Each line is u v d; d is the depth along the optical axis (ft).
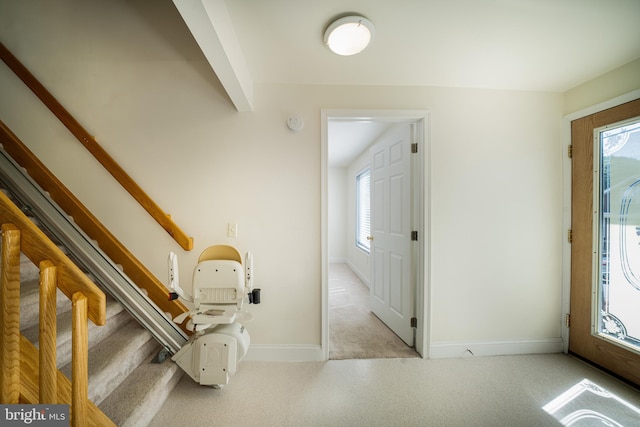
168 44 5.31
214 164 5.50
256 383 4.85
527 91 5.88
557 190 5.91
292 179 5.58
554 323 5.97
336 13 3.72
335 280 12.89
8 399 2.38
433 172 5.76
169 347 4.70
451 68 5.08
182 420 3.94
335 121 5.87
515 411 4.18
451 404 4.33
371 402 4.38
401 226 6.62
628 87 4.82
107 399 3.66
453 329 5.84
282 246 5.61
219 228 5.54
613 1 3.46
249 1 3.49
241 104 5.20
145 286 5.17
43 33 5.12
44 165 5.16
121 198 5.35
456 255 5.82
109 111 5.30
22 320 3.54
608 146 5.13
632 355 4.70
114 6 5.15
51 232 4.51
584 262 5.51
